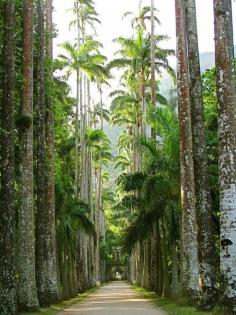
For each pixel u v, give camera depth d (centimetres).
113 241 10556
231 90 1476
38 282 2402
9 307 1681
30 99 2206
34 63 2639
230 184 1431
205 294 1759
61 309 2312
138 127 5303
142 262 5106
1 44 2034
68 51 4712
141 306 2466
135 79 4816
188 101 2323
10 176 1750
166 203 2958
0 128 1809
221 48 1495
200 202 1828
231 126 1455
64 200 3322
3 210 1728
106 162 7994
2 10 2006
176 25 2369
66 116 4684
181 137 2314
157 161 2770
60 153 4856
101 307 2447
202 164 1858
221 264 1420
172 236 2966
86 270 5362
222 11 1509
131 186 3081
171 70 4500
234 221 1413
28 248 2108
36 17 2678
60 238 3384
